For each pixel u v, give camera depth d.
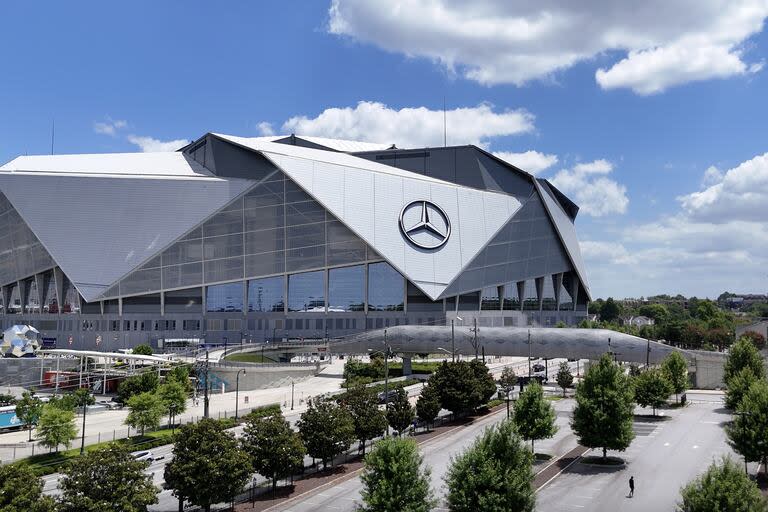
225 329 146.62
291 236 148.00
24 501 37.88
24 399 76.62
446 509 48.50
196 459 45.56
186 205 144.75
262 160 147.50
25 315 149.75
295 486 54.94
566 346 112.56
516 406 61.12
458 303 156.75
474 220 160.25
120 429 77.69
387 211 151.12
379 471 42.75
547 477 55.81
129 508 39.44
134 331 142.62
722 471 36.00
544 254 173.25
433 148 170.25
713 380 106.62
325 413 59.25
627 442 59.47
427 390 77.00
